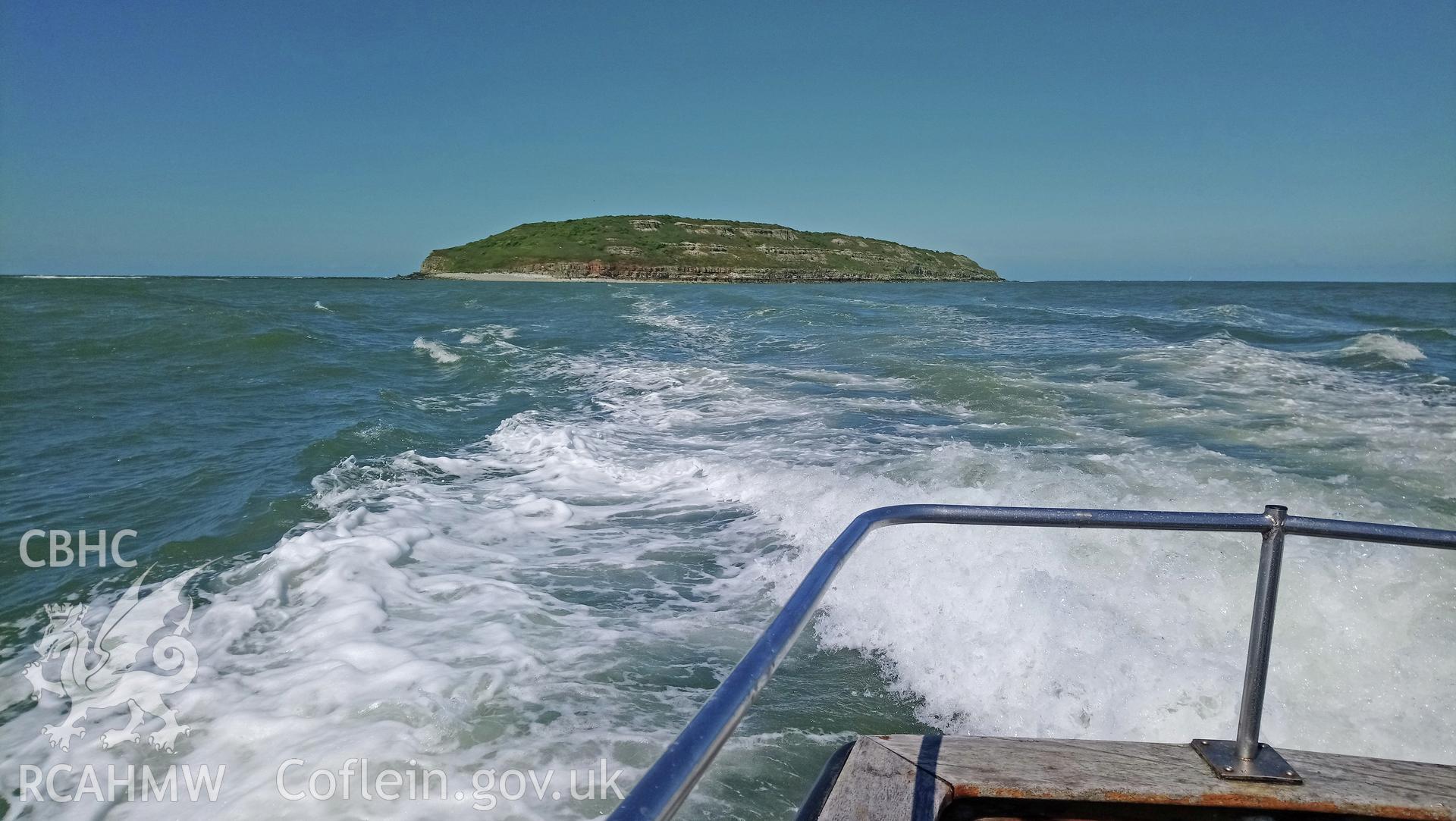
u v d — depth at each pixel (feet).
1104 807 5.29
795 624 3.97
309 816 8.46
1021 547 14.39
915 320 69.46
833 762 5.75
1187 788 5.34
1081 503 17.20
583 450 25.45
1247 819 5.22
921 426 27.07
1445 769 5.59
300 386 39.06
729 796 9.25
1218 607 12.46
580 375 41.37
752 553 17.07
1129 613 12.50
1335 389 33.06
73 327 58.85
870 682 12.12
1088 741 5.97
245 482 21.80
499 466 24.18
